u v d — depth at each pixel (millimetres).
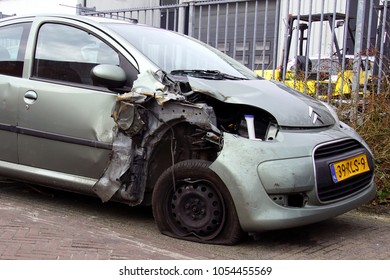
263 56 7023
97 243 3861
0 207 4730
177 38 5145
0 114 4734
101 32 4496
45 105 4469
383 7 6191
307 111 4148
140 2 14875
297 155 3697
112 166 4098
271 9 7387
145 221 4555
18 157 4703
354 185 4152
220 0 7340
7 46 4977
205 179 3805
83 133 4266
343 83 6164
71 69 4512
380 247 4082
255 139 3750
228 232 3811
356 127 5801
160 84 3943
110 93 4203
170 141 4133
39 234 4000
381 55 6066
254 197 3592
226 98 3875
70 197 5254
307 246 4043
